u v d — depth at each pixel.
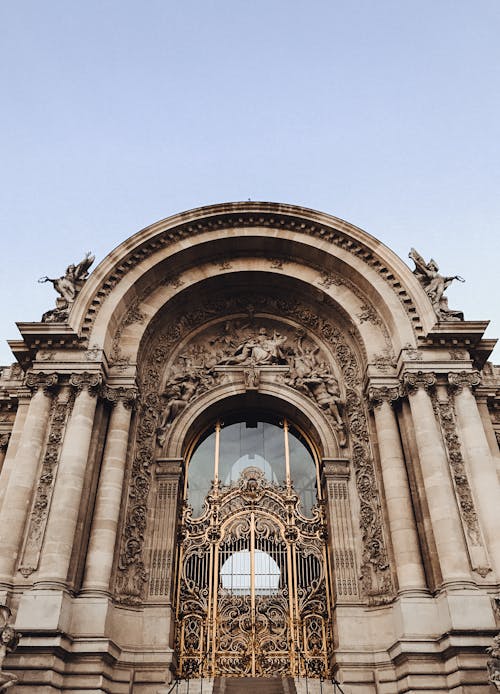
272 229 25.48
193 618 20.86
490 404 24.73
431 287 23.73
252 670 19.95
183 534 22.41
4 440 24.09
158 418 23.77
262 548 22.38
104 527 19.23
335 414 23.84
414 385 21.30
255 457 24.64
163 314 25.25
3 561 17.72
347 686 18.28
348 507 22.00
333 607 20.58
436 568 18.62
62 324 22.05
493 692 15.67
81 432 20.08
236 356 25.95
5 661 15.78
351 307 24.64
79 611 17.45
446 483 19.38
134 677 18.25
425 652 16.84
